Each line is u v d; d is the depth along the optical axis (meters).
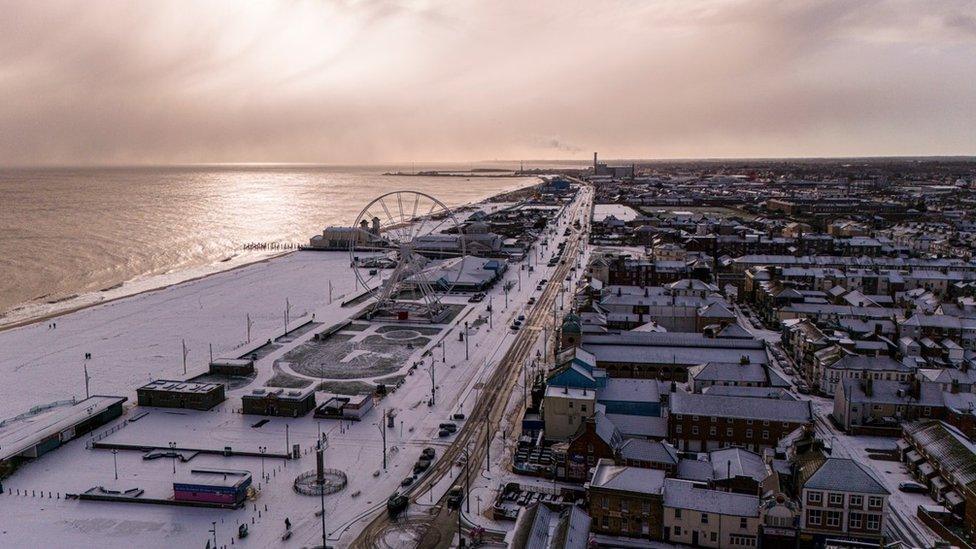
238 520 103.44
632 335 171.00
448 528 101.19
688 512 96.62
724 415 125.12
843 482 96.38
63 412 139.88
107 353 189.88
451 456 125.56
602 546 96.75
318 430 137.75
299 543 97.31
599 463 108.62
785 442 117.81
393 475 118.12
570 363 144.88
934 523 99.50
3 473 117.44
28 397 155.12
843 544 90.44
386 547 96.06
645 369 159.75
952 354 175.25
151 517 104.44
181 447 129.00
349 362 182.12
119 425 140.00
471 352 190.88
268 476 117.88
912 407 132.12
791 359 181.75
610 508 99.56
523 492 111.50
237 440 132.50
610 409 137.25
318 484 114.00
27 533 99.38
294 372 173.75
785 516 94.56
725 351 162.75
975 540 96.12
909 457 117.56
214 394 151.12
